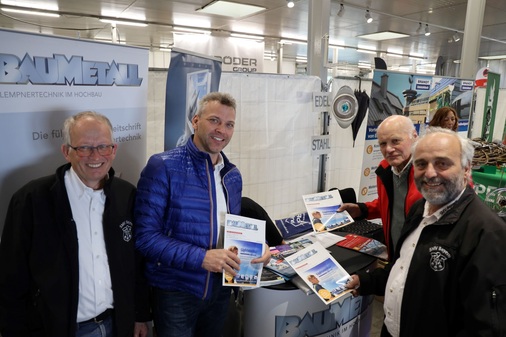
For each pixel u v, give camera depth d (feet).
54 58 4.08
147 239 4.16
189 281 4.43
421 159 3.96
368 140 8.70
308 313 5.39
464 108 11.72
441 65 29.37
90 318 3.92
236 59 18.04
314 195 6.96
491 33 25.88
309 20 8.49
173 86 5.49
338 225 6.62
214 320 5.10
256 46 18.39
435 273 3.73
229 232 4.49
